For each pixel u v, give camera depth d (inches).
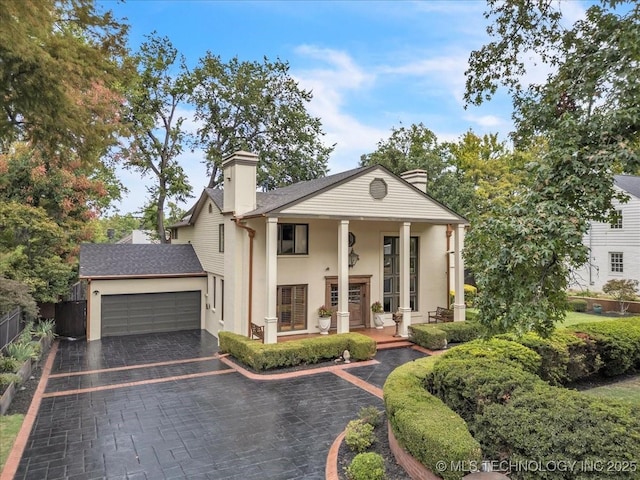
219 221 711.1
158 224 1162.6
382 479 228.4
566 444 180.4
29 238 658.8
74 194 754.8
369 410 315.9
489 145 1282.0
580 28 323.6
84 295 900.0
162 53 1090.1
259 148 1221.1
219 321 690.8
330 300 685.9
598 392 385.1
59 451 289.3
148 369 508.1
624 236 1005.8
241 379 466.3
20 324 559.5
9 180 685.3
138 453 286.4
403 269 658.2
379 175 644.1
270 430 324.8
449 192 1100.5
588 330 436.5
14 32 284.4
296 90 1222.9
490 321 272.5
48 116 345.1
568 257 259.6
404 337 643.5
